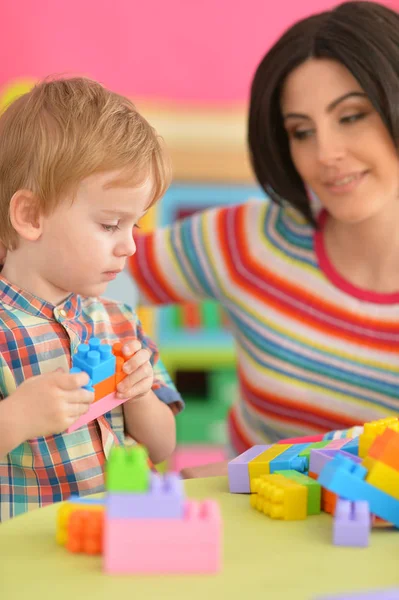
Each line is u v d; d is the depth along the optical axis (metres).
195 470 1.29
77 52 3.48
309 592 0.75
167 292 1.81
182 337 2.95
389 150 1.47
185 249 1.76
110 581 0.78
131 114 1.22
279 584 0.77
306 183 1.64
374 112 1.45
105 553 0.80
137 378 1.12
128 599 0.74
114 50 3.51
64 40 3.47
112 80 3.52
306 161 1.53
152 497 0.80
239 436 1.84
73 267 1.15
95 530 0.84
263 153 1.62
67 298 1.26
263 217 1.75
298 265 1.67
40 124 1.15
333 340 1.62
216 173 2.91
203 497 1.05
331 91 1.45
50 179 1.12
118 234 1.17
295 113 1.50
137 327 1.39
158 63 3.54
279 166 1.62
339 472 0.91
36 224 1.15
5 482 1.16
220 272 1.73
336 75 1.45
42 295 1.22
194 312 3.01
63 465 1.19
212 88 3.58
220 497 1.04
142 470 0.80
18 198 1.15
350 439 1.14
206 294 1.79
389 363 1.57
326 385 1.63
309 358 1.64
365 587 0.76
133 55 3.53
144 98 3.54
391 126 1.43
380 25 1.43
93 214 1.13
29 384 1.04
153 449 1.33
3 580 0.78
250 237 1.73
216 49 3.58
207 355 2.94
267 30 3.61
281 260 1.69
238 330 1.77
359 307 1.61
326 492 0.97
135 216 1.17
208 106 3.48
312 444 1.14
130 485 0.80
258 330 1.69
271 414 1.70
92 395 1.05
